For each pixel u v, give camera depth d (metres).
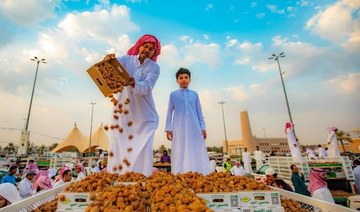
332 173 8.27
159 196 1.88
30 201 2.34
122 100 3.72
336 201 6.88
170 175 2.71
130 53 4.13
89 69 3.14
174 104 4.52
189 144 4.17
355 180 8.13
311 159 9.02
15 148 55.53
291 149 10.92
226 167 15.58
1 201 3.40
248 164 16.95
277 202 2.22
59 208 2.13
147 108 3.72
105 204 1.77
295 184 6.17
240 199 2.21
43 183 6.12
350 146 47.88
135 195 1.86
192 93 4.64
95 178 2.46
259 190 2.28
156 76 3.72
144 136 3.58
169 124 4.46
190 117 4.34
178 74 4.70
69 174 5.99
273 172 6.27
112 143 3.57
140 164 3.40
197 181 2.50
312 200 2.53
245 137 50.53
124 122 3.60
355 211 1.91
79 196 2.15
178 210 1.64
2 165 15.34
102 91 3.17
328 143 11.63
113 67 3.15
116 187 2.08
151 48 3.78
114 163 3.44
